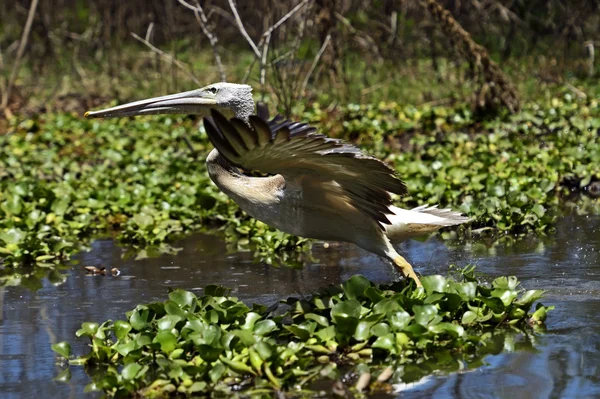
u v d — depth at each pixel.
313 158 8.59
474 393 7.30
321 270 11.51
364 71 24.06
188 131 21.00
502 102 20.22
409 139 19.27
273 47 19.69
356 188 9.17
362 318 8.44
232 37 29.39
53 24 29.19
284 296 10.38
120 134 21.16
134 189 15.88
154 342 8.12
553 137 17.69
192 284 11.07
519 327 8.81
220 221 14.80
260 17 25.23
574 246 11.80
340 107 22.00
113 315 9.90
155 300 10.41
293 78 20.11
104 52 28.25
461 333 8.19
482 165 15.92
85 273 11.88
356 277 9.07
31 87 26.17
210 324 8.55
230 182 9.90
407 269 9.66
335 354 8.23
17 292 11.05
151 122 22.14
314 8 21.44
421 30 25.80
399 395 7.34
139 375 7.73
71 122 22.30
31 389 7.91
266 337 8.53
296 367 7.88
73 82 26.48
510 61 25.14
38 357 8.71
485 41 26.03
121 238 13.85
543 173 15.32
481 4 26.02
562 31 25.64
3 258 12.72
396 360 8.10
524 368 7.76
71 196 15.55
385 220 9.41
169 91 24.50
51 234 13.88
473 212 13.20
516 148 17.22
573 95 21.69
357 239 9.76
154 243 13.50
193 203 14.88
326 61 22.22
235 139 8.03
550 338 8.45
